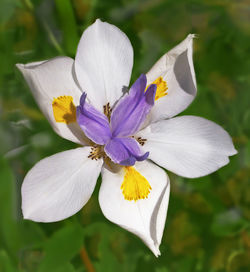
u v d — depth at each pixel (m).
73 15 0.36
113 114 0.32
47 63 0.30
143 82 0.31
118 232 0.38
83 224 0.38
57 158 0.31
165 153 0.32
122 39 0.32
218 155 0.32
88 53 0.31
